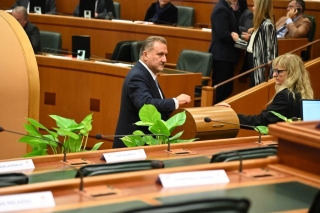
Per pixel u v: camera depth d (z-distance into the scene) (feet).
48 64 35.76
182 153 17.08
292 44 39.68
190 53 37.81
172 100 24.09
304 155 13.70
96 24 43.01
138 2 49.85
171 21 45.32
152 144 19.56
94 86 34.50
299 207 11.44
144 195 11.74
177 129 22.75
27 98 25.79
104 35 42.93
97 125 34.50
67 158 16.06
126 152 16.47
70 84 35.27
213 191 12.16
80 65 34.78
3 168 14.76
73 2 53.57
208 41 39.70
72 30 43.98
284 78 24.16
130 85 24.59
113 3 47.39
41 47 41.70
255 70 34.06
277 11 43.98
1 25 26.35
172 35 40.93
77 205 11.05
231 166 13.67
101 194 11.74
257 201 11.66
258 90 33.09
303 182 13.08
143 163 13.70
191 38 40.32
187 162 15.87
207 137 22.54
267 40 33.58
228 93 37.81
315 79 37.73
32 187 11.54
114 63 34.88
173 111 24.49
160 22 45.16
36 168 15.03
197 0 47.14
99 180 12.36
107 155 16.11
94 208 10.91
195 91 35.78
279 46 39.01
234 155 14.85
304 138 13.42
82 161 15.85
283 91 23.93
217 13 37.14
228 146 18.47
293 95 23.77
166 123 19.88
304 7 41.06
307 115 20.02
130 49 38.32
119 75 33.45
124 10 50.39
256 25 33.91
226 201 8.44
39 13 47.73
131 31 42.06
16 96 25.55
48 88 35.88
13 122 25.52
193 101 33.65
